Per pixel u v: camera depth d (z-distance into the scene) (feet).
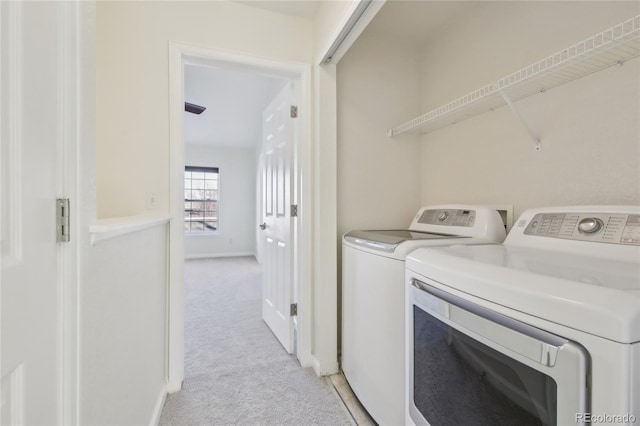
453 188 6.31
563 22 4.27
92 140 2.43
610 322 1.59
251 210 21.33
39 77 1.85
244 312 9.77
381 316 4.39
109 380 2.88
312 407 5.14
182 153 5.53
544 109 4.54
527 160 4.81
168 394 5.43
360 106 6.76
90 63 2.38
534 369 1.94
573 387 1.72
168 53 5.37
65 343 2.11
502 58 5.23
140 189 5.21
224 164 20.77
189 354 6.91
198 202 20.62
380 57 6.92
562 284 1.91
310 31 6.32
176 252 5.46
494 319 2.22
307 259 6.35
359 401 5.22
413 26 6.45
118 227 2.69
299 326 6.55
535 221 3.88
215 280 14.03
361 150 6.77
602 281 1.94
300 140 6.43
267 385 5.74
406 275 3.51
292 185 6.85
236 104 15.52
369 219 6.84
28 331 1.73
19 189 1.67
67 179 2.13
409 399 3.39
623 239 2.92
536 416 1.94
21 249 1.68
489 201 5.48
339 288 6.64
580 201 4.10
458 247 3.72
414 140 7.20
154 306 4.66
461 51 6.11
